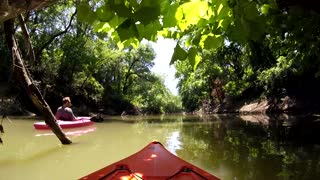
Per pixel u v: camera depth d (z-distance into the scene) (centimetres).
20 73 898
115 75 4097
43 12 2742
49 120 964
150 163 455
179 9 210
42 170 666
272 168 667
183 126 1703
